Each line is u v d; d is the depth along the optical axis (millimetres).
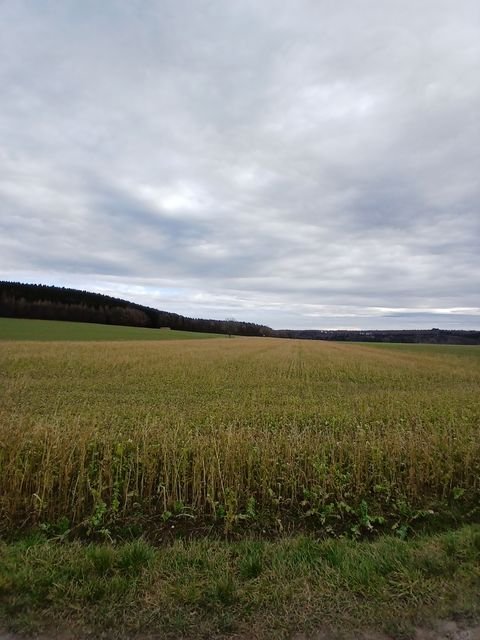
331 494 5254
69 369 24812
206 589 3205
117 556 3688
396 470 6074
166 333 92500
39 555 3703
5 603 3074
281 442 6551
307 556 3777
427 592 3168
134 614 2955
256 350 52812
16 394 16188
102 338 62812
